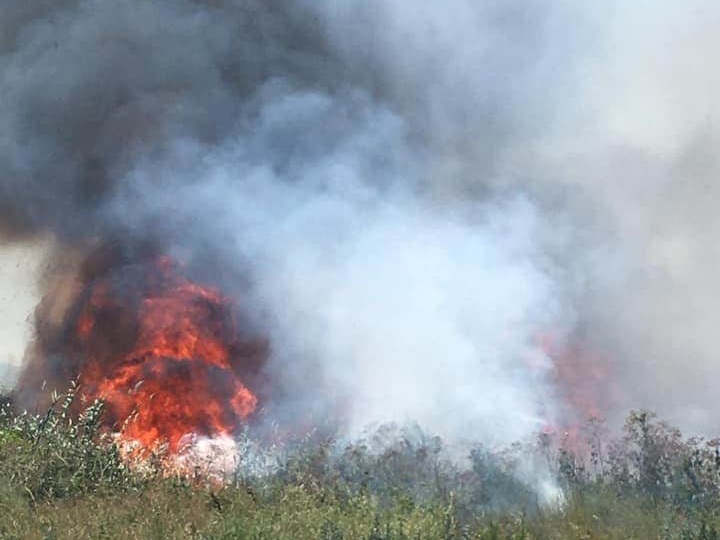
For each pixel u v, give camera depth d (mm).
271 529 5309
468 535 5273
